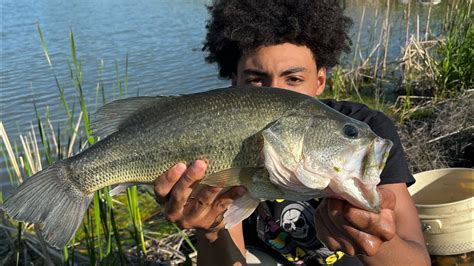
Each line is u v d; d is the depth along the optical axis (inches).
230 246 27.0
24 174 50.1
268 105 21.9
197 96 22.7
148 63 101.4
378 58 91.7
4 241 41.7
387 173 26.1
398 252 22.6
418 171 51.1
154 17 154.8
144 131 23.0
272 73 27.1
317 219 21.4
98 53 110.8
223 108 22.2
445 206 36.7
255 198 22.4
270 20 26.5
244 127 21.8
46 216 24.0
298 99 21.9
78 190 24.0
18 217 23.9
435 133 56.2
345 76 87.7
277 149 21.1
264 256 30.7
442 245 37.4
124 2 193.0
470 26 76.4
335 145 20.6
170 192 22.5
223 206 23.0
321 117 21.2
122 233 42.7
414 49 85.4
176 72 95.0
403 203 25.5
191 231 41.8
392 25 113.9
